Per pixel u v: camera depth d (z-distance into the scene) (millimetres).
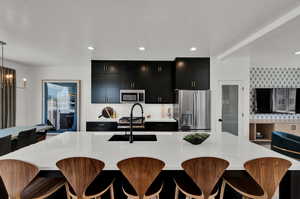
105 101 5090
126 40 3318
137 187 1394
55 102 5996
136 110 5562
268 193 1434
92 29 2803
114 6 2113
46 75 5973
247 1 1983
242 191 1586
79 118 6008
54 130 5977
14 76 5262
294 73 6109
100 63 5078
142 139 2709
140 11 2227
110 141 2348
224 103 4730
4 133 3189
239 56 4406
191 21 2500
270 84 6074
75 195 1601
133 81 5113
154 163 1371
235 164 1534
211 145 2139
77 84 5992
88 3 2045
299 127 5734
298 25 2424
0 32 2924
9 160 1401
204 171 1393
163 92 5141
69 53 4281
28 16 2363
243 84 4758
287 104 5984
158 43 3502
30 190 1604
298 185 1605
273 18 2410
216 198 2014
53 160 1594
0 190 1652
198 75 4730
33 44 3557
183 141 2348
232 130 4719
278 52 4043
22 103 5676
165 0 1983
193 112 4539
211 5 2074
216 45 3650
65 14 2311
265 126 6059
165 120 4922
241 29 2787
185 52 4195
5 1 1994
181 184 1696
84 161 1388
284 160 1406
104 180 1810
